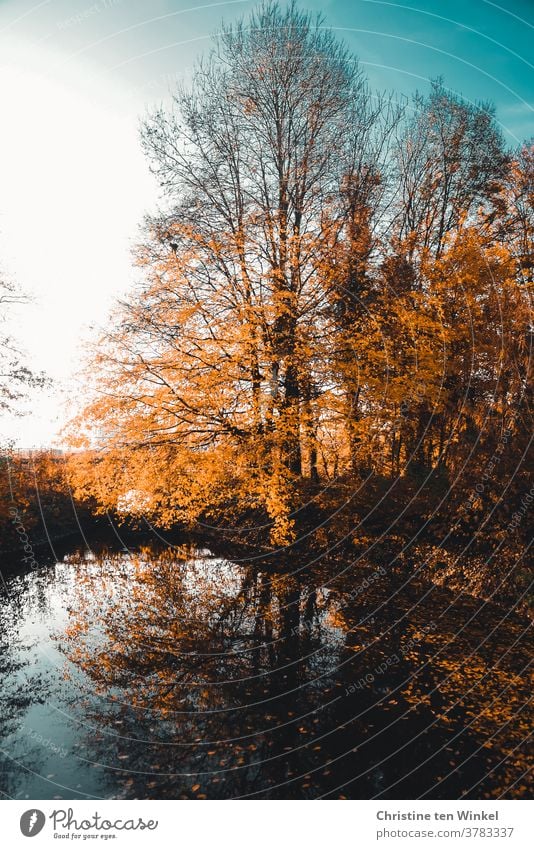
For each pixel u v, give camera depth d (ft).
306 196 44.39
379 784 18.98
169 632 34.73
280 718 23.82
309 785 19.02
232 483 38.99
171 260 37.42
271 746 21.66
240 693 26.32
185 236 38.37
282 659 30.32
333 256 40.42
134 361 36.40
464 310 40.65
